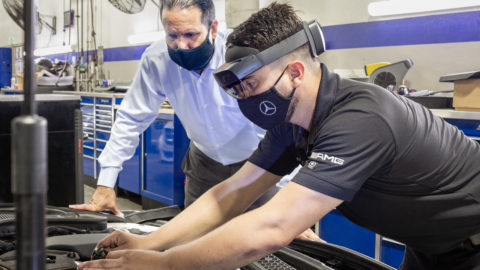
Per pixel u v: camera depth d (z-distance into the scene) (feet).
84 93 14.76
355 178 2.45
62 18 22.65
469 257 3.20
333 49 11.57
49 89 18.90
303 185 2.47
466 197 2.91
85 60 21.15
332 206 2.48
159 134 11.80
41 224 1.16
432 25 9.75
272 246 2.49
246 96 2.71
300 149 3.10
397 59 10.41
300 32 2.60
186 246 2.57
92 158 14.82
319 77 2.76
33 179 1.12
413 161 2.69
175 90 5.17
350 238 8.52
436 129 2.91
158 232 3.31
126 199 13.91
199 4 4.21
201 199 3.49
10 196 4.36
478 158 3.08
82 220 3.70
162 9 4.27
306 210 2.45
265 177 3.46
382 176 2.79
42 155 1.14
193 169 5.90
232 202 3.44
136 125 5.29
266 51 2.52
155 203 12.48
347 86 2.73
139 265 2.59
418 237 3.18
